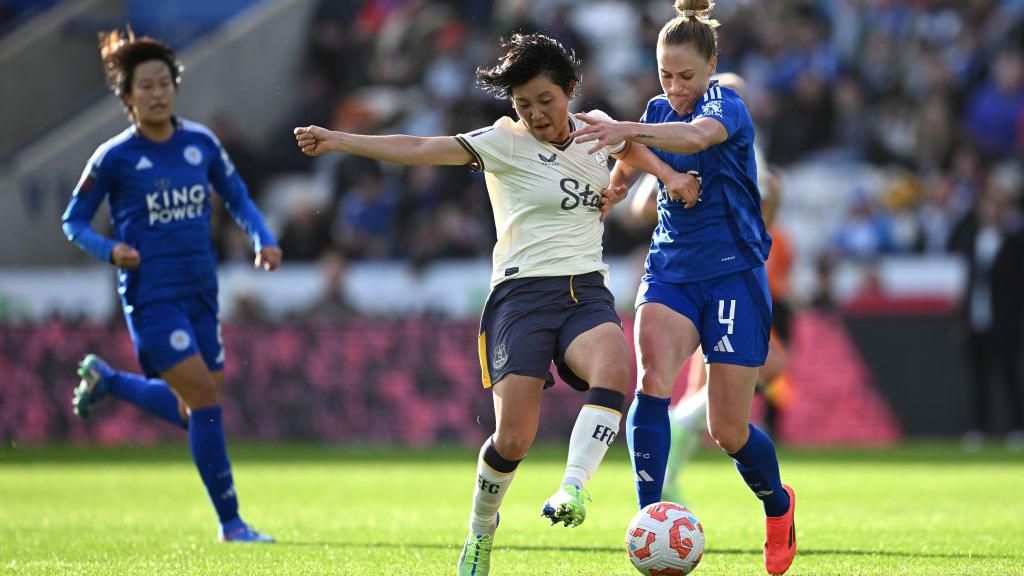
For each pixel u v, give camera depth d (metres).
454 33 80.19
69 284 64.31
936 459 50.03
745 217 20.05
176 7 82.50
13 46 76.69
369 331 62.19
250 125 81.06
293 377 62.19
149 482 42.00
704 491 37.72
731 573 20.62
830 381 60.41
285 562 22.34
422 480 42.41
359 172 72.62
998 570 20.66
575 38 74.19
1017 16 75.94
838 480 40.84
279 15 82.56
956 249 63.84
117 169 26.52
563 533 27.39
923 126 71.50
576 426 18.02
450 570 21.22
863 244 67.06
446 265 66.75
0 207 70.69
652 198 24.16
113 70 26.48
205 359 27.25
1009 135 71.75
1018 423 58.94
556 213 19.19
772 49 76.38
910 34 76.50
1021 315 58.38
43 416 61.97
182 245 26.70
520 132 19.39
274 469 47.34
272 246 27.44
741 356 19.70
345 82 82.00
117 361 62.50
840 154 72.19
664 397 19.55
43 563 22.36
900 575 20.12
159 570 21.30
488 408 60.50
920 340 60.06
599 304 19.05
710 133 18.84
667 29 20.02
